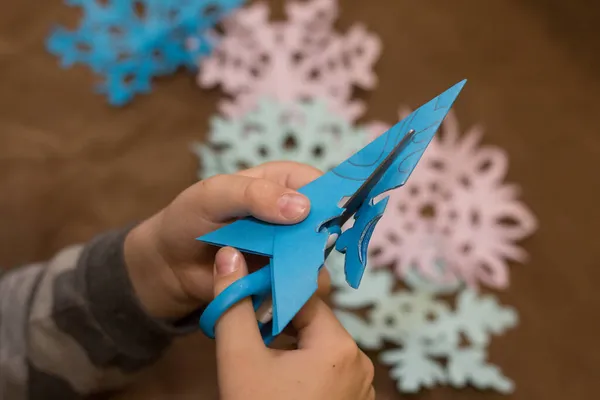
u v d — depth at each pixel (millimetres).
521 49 881
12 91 820
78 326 561
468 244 767
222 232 390
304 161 765
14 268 708
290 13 859
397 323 719
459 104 847
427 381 691
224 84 824
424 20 890
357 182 366
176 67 840
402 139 341
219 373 369
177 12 862
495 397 708
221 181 451
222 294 367
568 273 772
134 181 792
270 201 380
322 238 363
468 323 729
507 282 765
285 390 360
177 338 720
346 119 799
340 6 889
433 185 790
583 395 719
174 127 818
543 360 732
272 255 366
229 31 854
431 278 748
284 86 820
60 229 770
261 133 782
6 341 589
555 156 827
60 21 856
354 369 389
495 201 783
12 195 777
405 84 855
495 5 902
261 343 372
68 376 589
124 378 612
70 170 791
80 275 562
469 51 877
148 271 541
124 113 819
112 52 841
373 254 758
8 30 845
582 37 888
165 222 504
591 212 801
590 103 854
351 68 838
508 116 843
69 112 816
